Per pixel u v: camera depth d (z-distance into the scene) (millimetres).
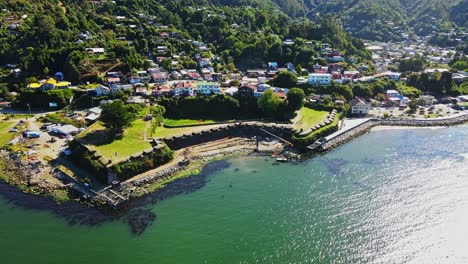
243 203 102312
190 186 111750
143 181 112500
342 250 83438
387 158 130000
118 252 83062
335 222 93500
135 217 95812
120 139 127938
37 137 137625
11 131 141500
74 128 143000
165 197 105500
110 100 163375
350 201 102812
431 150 136500
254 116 165875
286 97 163875
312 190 109062
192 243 86000
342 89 185750
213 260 80562
